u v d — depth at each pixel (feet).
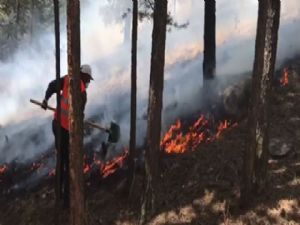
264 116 22.27
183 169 25.39
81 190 18.78
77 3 18.11
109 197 25.12
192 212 22.71
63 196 25.57
